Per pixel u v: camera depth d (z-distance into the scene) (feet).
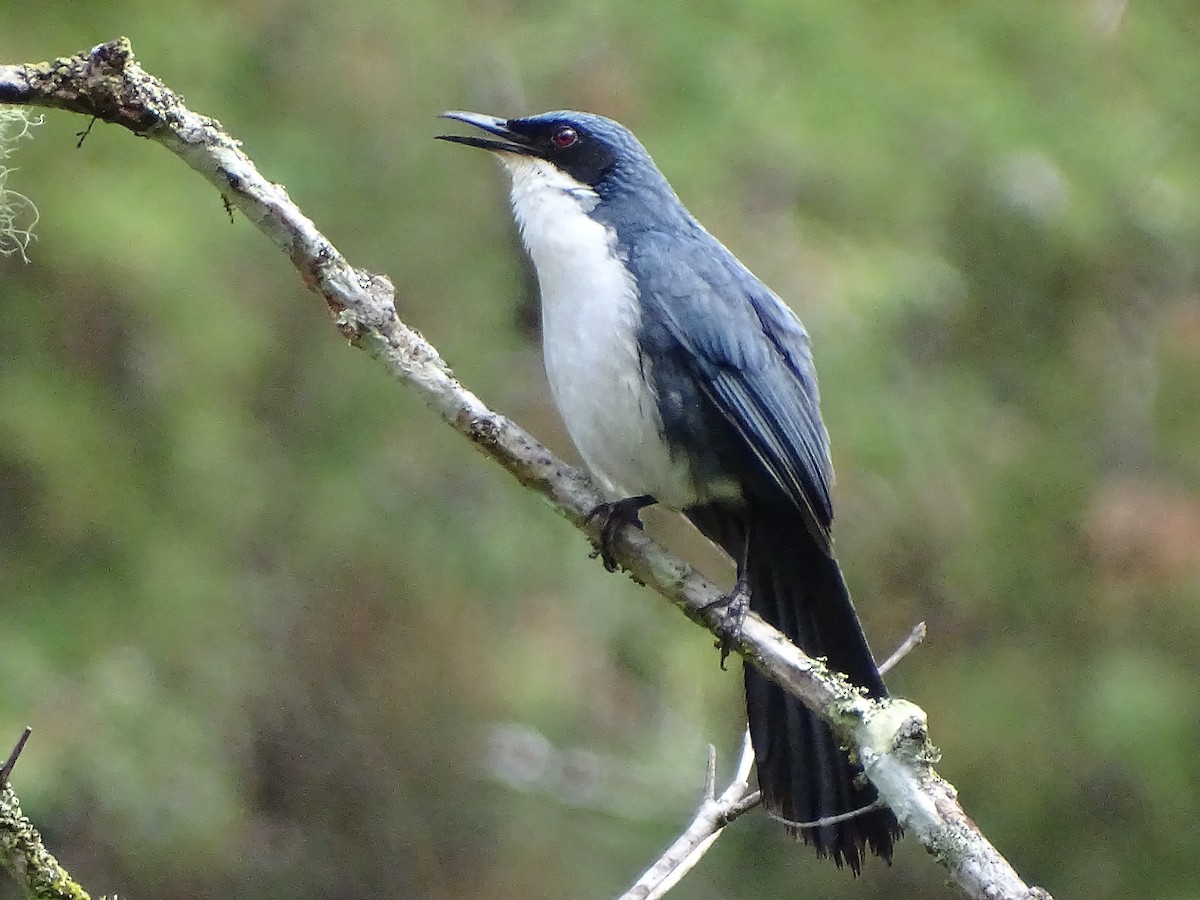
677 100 45.06
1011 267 50.31
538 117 27.40
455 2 45.93
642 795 47.24
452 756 45.52
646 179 27.07
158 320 41.22
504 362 45.57
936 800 18.37
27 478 40.93
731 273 26.30
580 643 46.70
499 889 45.14
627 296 25.36
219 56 43.73
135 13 43.24
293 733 44.42
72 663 40.34
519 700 45.60
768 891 44.68
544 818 46.37
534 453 23.08
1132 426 48.73
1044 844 42.29
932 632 44.68
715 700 48.29
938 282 46.01
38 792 37.86
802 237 44.88
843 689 20.04
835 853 22.88
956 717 43.27
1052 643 44.27
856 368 43.55
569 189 26.76
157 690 41.57
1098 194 49.75
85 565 41.45
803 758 23.20
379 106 44.65
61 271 40.19
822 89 46.68
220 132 22.04
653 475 25.79
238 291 43.16
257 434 44.27
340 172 44.32
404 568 44.91
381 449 44.98
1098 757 42.22
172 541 42.14
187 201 41.83
